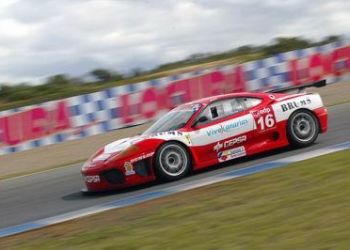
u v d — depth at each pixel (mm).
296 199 9453
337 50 31234
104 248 8289
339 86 30672
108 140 24406
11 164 22781
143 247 8039
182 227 8859
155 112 27453
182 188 12570
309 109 15375
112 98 26812
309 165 12164
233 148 14508
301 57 30219
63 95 38156
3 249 9508
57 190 15484
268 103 15055
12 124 25188
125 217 10469
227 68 28688
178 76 27938
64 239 9375
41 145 25656
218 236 8055
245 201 10016
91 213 11586
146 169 13664
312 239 7250
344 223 7656
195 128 14195
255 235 7801
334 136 16578
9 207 14258
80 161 20469
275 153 15078
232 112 14680
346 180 10117
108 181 13648
